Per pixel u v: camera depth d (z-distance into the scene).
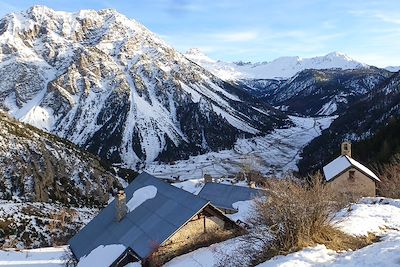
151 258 23.23
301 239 16.45
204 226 25.77
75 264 29.86
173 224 24.14
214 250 21.86
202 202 24.45
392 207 24.61
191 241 25.16
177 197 26.62
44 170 90.50
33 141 100.88
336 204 21.78
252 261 17.45
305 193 17.27
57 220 64.38
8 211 63.59
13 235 55.09
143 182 31.31
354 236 18.00
